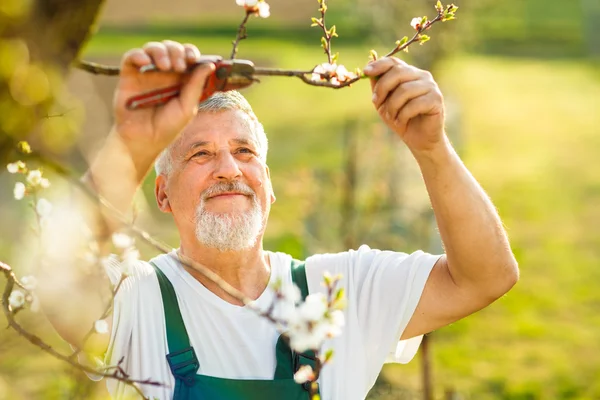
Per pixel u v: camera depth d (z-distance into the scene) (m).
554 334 9.10
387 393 5.82
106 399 1.78
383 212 8.52
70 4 1.30
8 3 1.16
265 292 2.61
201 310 2.53
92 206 1.80
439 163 2.30
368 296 2.62
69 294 2.10
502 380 7.86
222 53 29.66
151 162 1.84
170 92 1.78
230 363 2.49
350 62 28.89
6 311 1.72
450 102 18.44
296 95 24.73
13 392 1.81
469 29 12.64
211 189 2.58
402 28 12.33
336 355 2.51
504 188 15.51
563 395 7.60
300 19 35.66
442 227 2.42
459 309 2.56
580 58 32.09
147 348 2.46
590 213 13.90
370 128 10.34
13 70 1.13
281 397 2.43
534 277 10.89
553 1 38.78
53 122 1.22
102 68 1.70
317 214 8.84
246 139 2.65
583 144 19.25
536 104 23.89
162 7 36.62
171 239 6.41
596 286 10.58
